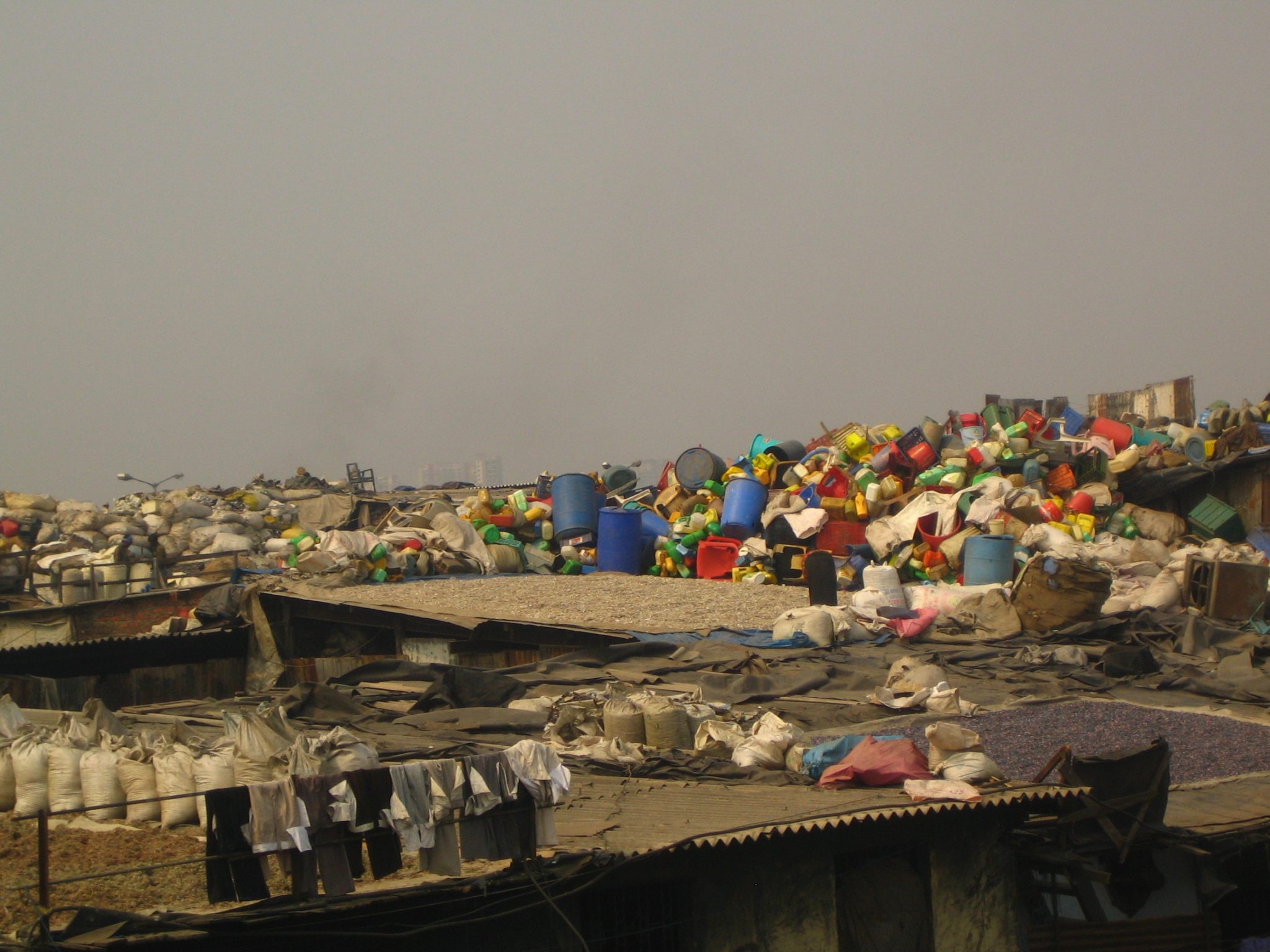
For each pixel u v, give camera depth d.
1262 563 25.11
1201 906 11.20
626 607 22.77
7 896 7.79
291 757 8.80
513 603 23.23
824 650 19.64
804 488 30.69
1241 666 18.62
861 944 9.98
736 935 9.24
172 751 9.77
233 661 24.33
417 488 52.09
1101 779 10.51
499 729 13.77
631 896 9.20
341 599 23.53
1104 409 47.91
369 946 7.91
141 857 8.66
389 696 16.48
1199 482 32.31
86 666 22.17
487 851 8.02
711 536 30.72
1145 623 21.45
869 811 9.60
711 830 9.09
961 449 31.62
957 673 18.08
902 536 28.12
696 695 15.48
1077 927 10.71
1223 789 12.35
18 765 9.90
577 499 31.64
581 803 10.34
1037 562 21.36
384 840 7.83
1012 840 10.82
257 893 7.34
